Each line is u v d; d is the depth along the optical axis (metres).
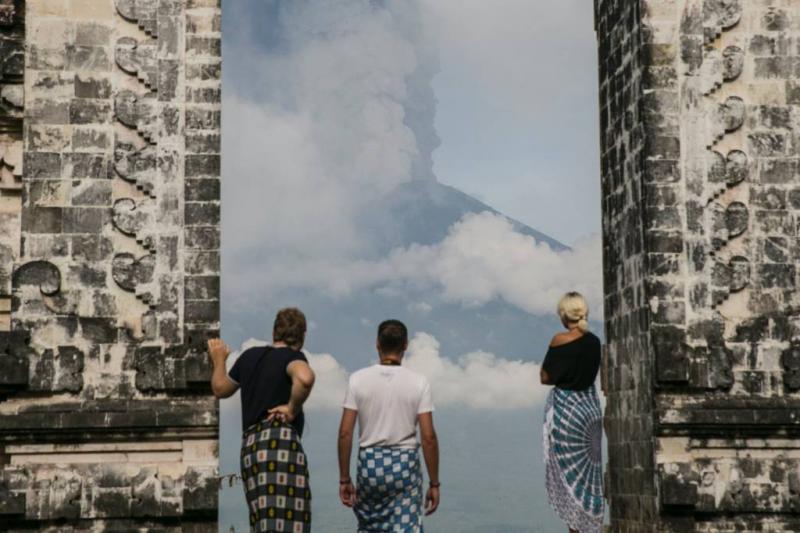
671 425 18.20
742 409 18.27
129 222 17.84
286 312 12.46
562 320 15.28
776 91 19.20
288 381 12.09
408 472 12.22
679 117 18.98
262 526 11.59
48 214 17.75
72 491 17.06
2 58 18.06
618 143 20.50
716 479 18.16
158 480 17.22
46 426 17.08
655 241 18.67
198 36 18.36
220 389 12.44
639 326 19.06
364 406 12.30
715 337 18.53
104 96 18.11
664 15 19.22
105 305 17.66
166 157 18.03
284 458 11.73
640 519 19.05
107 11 18.28
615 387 20.55
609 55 21.25
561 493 14.72
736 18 19.28
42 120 17.95
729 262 18.77
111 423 17.17
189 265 17.81
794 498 18.19
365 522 12.32
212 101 18.23
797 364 18.50
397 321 12.66
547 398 15.20
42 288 17.52
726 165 18.92
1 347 17.27
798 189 19.02
